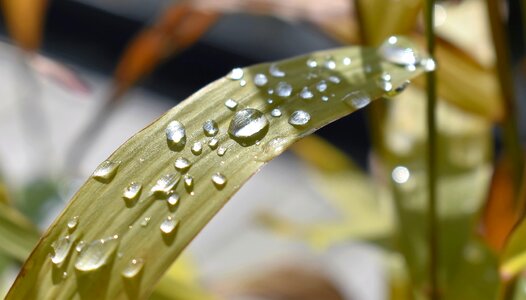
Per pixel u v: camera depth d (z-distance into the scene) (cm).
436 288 18
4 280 23
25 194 33
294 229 29
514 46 45
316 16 21
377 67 15
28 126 54
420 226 20
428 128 17
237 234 50
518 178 19
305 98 14
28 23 24
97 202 13
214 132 14
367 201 29
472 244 20
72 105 58
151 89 64
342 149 60
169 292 19
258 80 14
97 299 13
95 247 13
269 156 13
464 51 20
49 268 13
